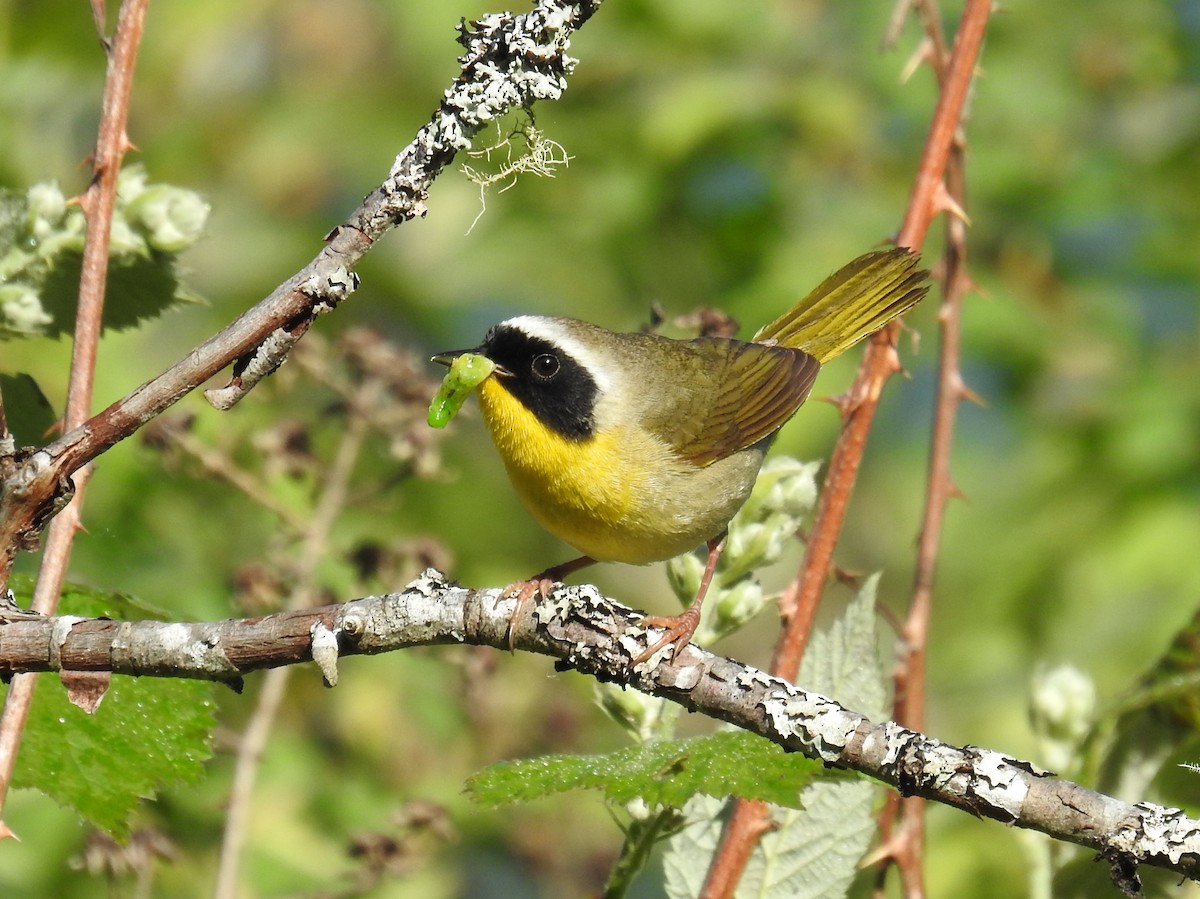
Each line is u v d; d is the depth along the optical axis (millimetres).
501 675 11461
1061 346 15594
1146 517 14453
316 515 9758
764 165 15578
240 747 8625
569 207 15812
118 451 11578
